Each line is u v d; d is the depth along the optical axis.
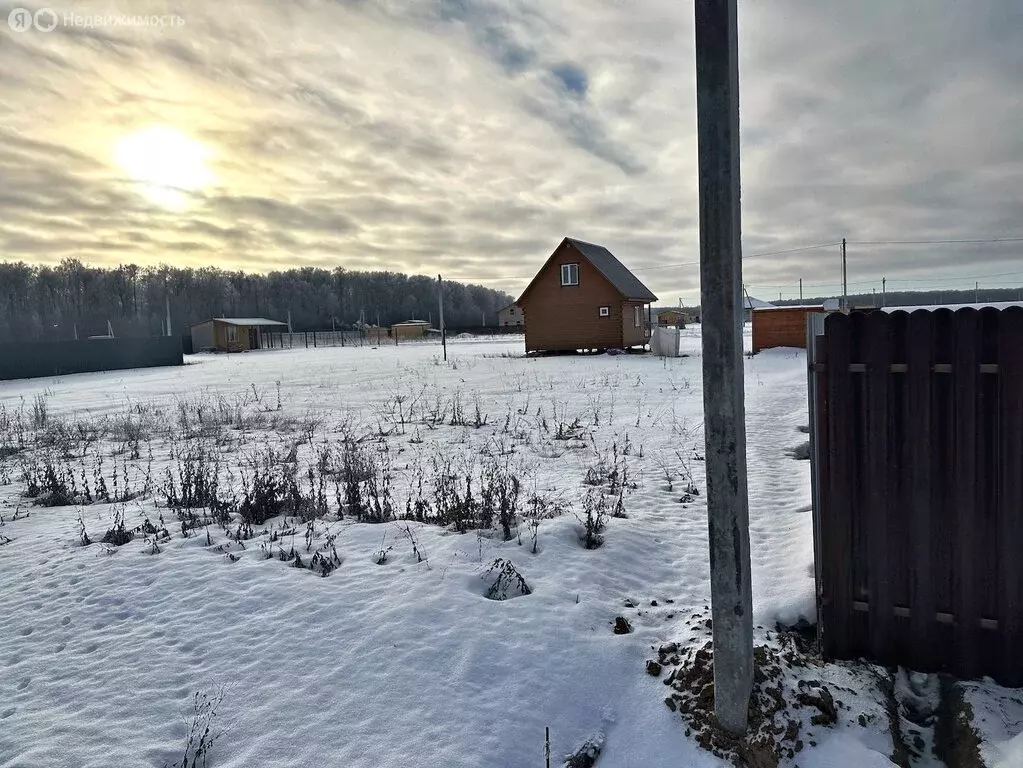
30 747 3.12
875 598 3.72
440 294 34.78
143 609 4.54
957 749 3.12
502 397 17.31
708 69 2.89
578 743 3.27
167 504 7.21
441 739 3.18
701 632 4.04
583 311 34.00
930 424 3.51
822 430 3.79
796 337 27.08
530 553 5.33
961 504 3.48
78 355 37.03
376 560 5.22
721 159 2.91
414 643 3.93
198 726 3.28
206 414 15.65
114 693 3.57
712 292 3.00
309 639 4.03
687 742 3.20
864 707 3.37
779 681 3.48
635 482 7.74
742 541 3.07
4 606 4.69
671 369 23.91
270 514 6.65
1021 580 3.37
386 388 20.77
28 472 9.00
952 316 3.44
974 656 3.51
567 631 4.07
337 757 3.06
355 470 8.16
